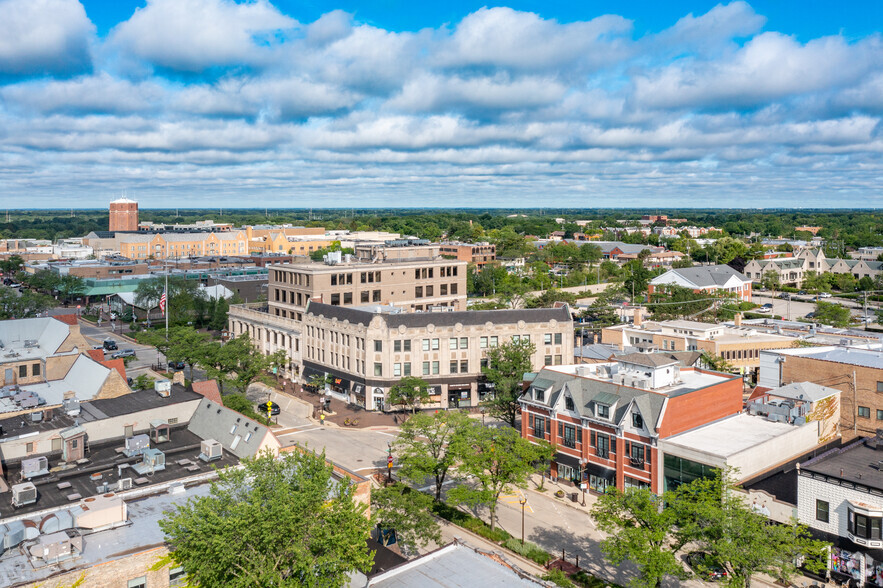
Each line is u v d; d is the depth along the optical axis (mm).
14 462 52875
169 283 175250
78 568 37875
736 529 46062
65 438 53656
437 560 41594
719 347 117250
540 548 59656
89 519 42594
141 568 39625
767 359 91250
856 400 80125
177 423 62906
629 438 68188
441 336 102250
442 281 141625
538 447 70562
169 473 52000
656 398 66875
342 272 126125
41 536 39812
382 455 81812
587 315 174875
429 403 101625
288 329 120375
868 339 118938
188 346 104062
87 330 161500
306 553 38062
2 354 77750
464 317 103625
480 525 63156
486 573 39938
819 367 84125
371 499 55500
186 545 38344
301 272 125812
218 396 73250
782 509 56531
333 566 39000
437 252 154625
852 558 52312
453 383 102938
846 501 52688
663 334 126000
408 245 155000
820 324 160500
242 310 136250
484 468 63406
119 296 178625
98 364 70312
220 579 37438
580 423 73438
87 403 63969
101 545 41000
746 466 61812
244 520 36625
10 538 40031
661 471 65312
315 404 104875
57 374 77688
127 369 120250
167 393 65500
